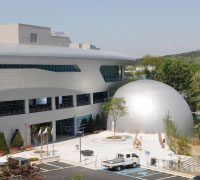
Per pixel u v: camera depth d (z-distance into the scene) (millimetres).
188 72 102688
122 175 43156
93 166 47719
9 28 69000
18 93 59188
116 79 91125
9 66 58188
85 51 77375
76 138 68875
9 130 57562
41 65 64750
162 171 44906
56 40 79375
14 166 32375
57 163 49562
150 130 71000
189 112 75875
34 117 61938
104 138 67562
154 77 126812
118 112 70938
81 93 74375
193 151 57906
